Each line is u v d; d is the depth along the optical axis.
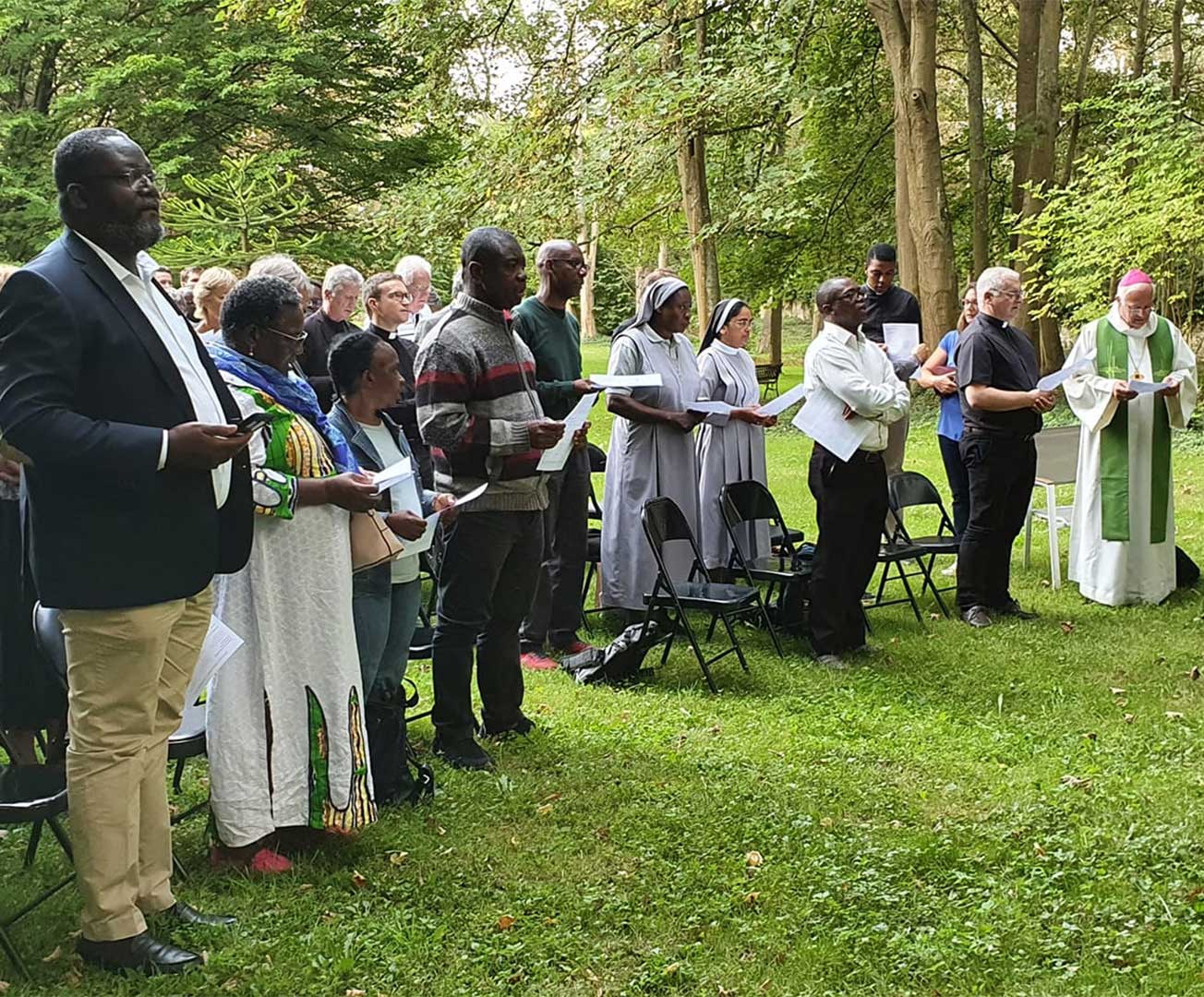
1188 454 13.30
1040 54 18.06
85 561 3.04
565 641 6.61
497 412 4.70
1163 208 13.61
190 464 3.03
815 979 3.30
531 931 3.54
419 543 4.16
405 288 6.73
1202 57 24.33
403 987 3.25
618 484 6.91
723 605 5.99
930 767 4.89
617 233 20.55
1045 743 5.16
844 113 20.33
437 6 15.73
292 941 3.44
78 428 2.93
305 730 3.82
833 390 6.20
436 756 4.93
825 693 5.90
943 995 3.22
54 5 16.55
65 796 3.21
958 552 7.34
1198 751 5.02
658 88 15.25
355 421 4.31
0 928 3.20
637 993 3.23
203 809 4.34
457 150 17.89
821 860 4.01
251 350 3.79
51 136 16.91
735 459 7.32
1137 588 7.57
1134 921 3.57
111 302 3.09
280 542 3.76
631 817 4.38
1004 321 7.17
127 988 3.15
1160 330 7.47
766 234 20.39
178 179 16.03
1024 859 4.00
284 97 16.88
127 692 3.16
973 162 17.84
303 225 17.22
